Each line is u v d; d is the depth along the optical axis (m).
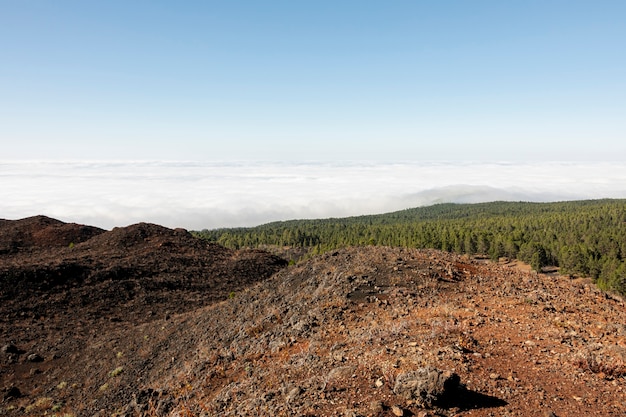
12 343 34.50
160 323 36.06
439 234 120.19
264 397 11.62
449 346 12.70
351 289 21.89
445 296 19.81
